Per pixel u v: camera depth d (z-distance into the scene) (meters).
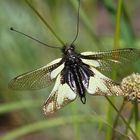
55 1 0.42
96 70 0.25
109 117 0.30
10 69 0.43
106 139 0.29
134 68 0.33
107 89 0.25
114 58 0.25
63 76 0.25
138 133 0.28
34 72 0.25
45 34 0.43
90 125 0.41
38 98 0.43
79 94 0.25
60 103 0.24
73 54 0.25
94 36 0.36
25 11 0.43
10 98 0.43
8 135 0.36
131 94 0.26
